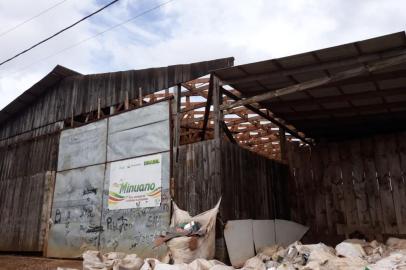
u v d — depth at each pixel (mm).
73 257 10227
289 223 9953
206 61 10078
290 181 11195
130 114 10078
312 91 8375
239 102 8016
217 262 6176
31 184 13281
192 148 8562
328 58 7055
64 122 13453
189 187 8320
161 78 10789
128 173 9609
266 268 6484
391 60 6457
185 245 6941
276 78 7930
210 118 11570
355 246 6859
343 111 9602
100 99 12344
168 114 9188
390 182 9680
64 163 11609
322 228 10414
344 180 10430
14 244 12859
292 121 10617
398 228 9289
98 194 10203
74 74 13734
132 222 9133
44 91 14695
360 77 7512
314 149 11117
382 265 5406
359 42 6371
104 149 10469
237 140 14266
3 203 14242
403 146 9688
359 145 10438
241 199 8359
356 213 10023
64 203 11117
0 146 15906
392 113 9508
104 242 9602
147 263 6418
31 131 14633
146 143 9430
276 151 16000
